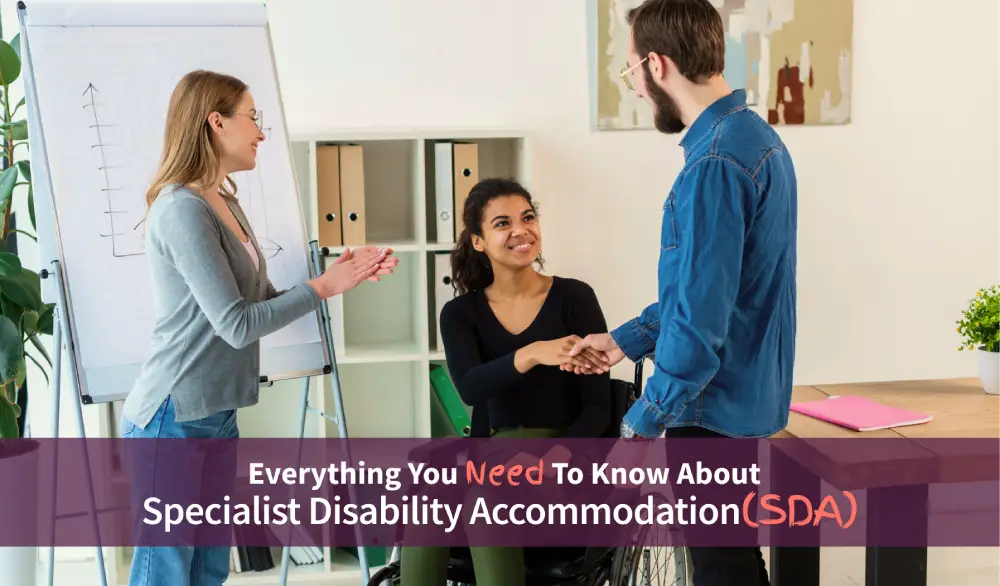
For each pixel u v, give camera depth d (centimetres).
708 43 184
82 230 257
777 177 183
